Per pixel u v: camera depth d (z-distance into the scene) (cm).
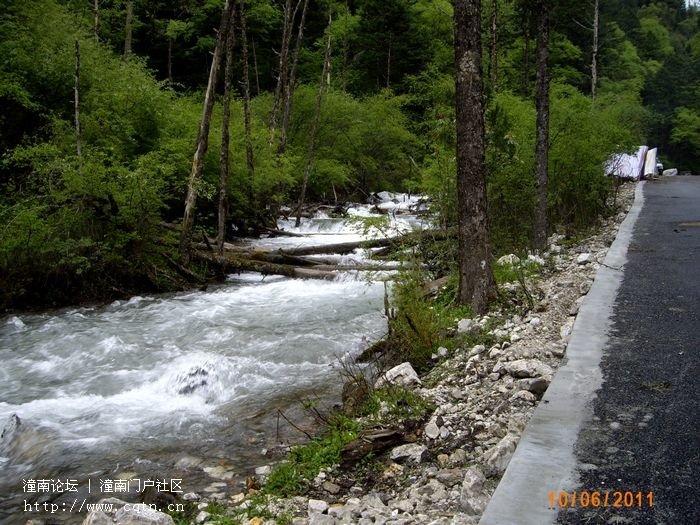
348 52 3841
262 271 1326
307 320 952
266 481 441
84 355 812
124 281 1205
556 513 306
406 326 674
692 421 404
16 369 766
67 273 1126
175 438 549
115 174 1254
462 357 619
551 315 700
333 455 451
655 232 1277
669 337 581
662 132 6381
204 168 1772
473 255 758
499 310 743
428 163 1286
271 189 2180
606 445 377
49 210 1183
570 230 1420
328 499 397
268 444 525
